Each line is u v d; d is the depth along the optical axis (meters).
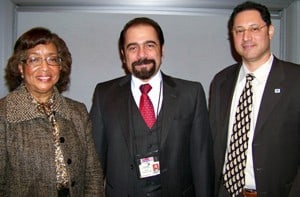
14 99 1.36
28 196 1.29
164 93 1.64
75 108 1.52
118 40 2.20
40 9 2.18
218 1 2.19
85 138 1.50
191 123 1.65
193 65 2.25
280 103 1.54
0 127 1.29
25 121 1.34
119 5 2.17
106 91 1.73
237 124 1.62
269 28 1.60
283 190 1.54
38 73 1.32
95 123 1.67
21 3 2.15
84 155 1.48
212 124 1.75
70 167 1.37
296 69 1.59
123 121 1.61
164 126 1.58
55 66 1.37
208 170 1.64
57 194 1.33
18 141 1.30
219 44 2.25
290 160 1.53
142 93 1.66
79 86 2.21
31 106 1.35
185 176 1.64
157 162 1.57
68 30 2.19
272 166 1.53
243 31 1.58
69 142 1.40
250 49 1.57
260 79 1.63
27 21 2.19
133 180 1.58
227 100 1.71
